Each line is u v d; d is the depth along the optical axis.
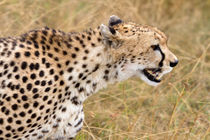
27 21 22.00
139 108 20.36
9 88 13.00
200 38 27.70
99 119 19.39
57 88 13.67
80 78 14.08
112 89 21.12
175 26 28.31
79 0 26.11
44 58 13.49
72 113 14.38
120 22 15.62
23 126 13.50
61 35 14.26
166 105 20.58
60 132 14.51
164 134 18.39
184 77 21.06
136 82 21.88
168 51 14.82
